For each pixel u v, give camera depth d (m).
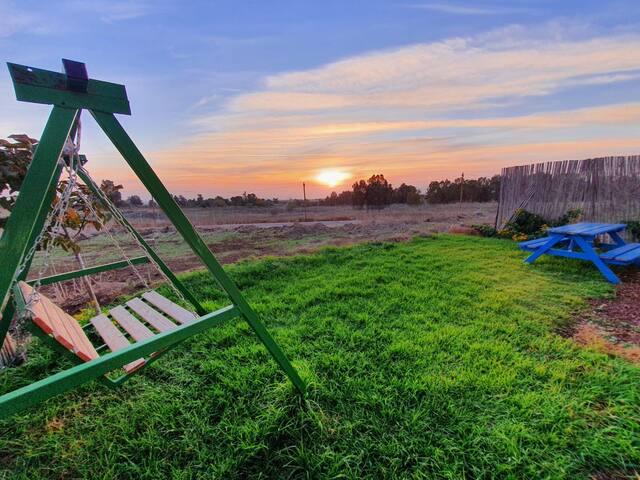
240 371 1.99
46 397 0.86
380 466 1.32
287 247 6.27
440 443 1.41
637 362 2.00
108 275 4.39
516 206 6.83
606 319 2.64
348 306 3.04
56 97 0.89
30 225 0.89
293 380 1.66
